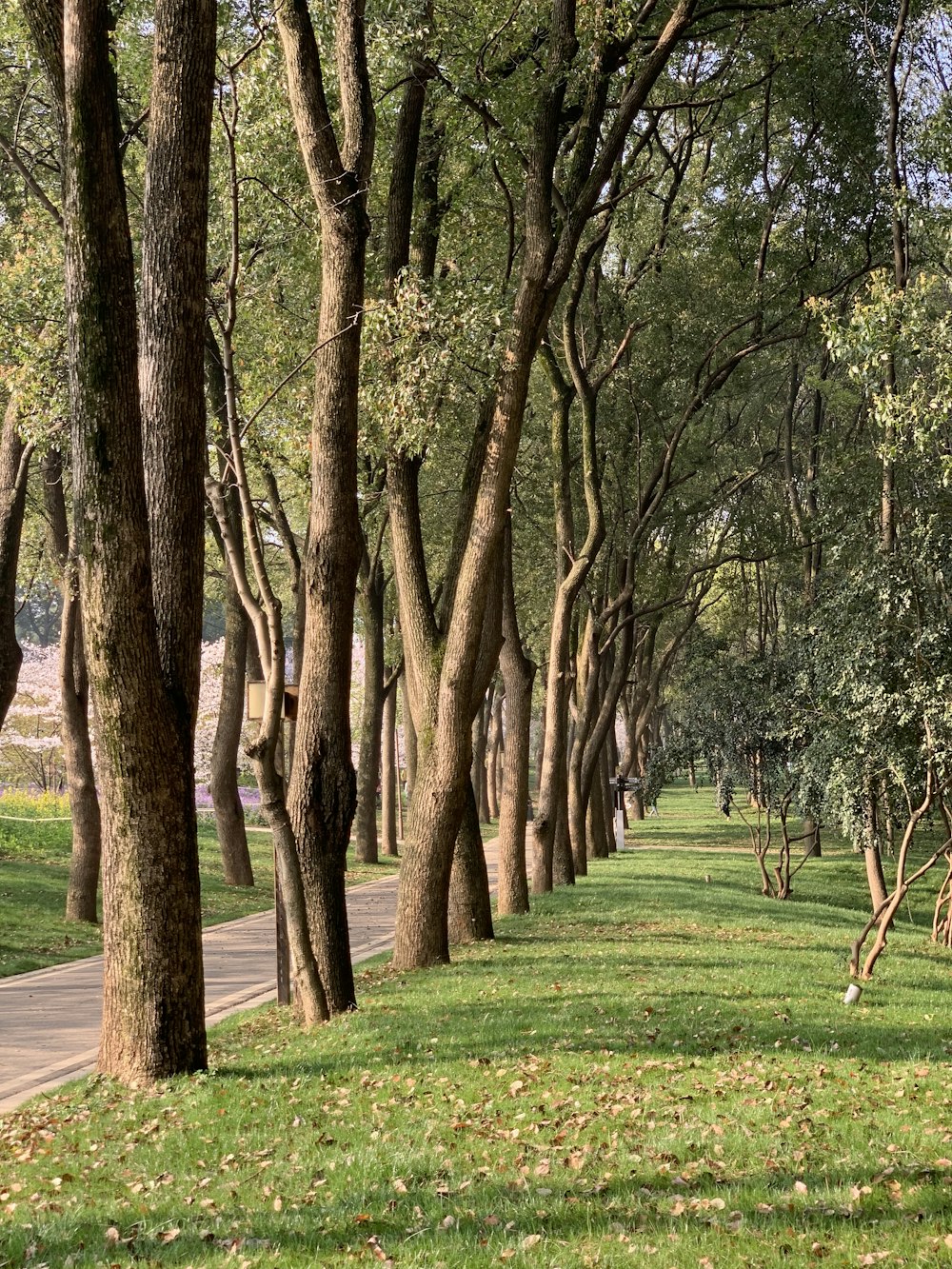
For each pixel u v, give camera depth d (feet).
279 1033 39.22
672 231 82.23
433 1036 35.60
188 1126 27.43
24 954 63.67
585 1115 26.45
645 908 74.02
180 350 34.19
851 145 74.49
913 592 51.88
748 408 119.65
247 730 41.68
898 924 81.82
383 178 61.52
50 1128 28.76
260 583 38.96
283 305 63.31
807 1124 25.40
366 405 47.83
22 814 126.11
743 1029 35.88
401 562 54.03
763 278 80.89
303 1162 24.04
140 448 32.30
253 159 51.57
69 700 75.97
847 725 56.85
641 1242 18.61
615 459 98.22
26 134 67.82
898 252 63.82
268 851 131.34
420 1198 21.47
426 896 51.93
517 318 50.65
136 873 32.63
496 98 52.95
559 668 81.92
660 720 232.73
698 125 79.66
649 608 97.86
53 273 58.39
